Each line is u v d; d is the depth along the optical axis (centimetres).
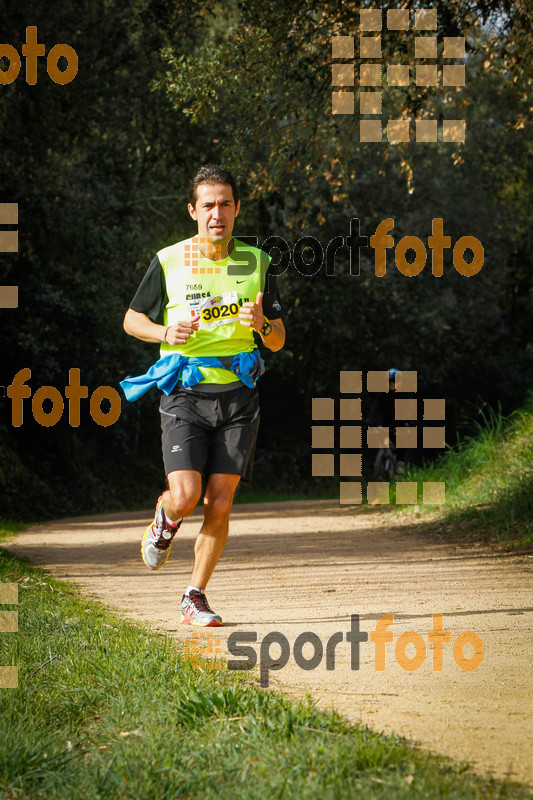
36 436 2842
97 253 2481
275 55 1202
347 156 1245
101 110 2370
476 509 1133
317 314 3106
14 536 1383
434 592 656
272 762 272
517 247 3338
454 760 285
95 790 259
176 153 2459
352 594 656
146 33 2078
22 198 2264
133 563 935
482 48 1170
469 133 3212
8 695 344
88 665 397
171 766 273
